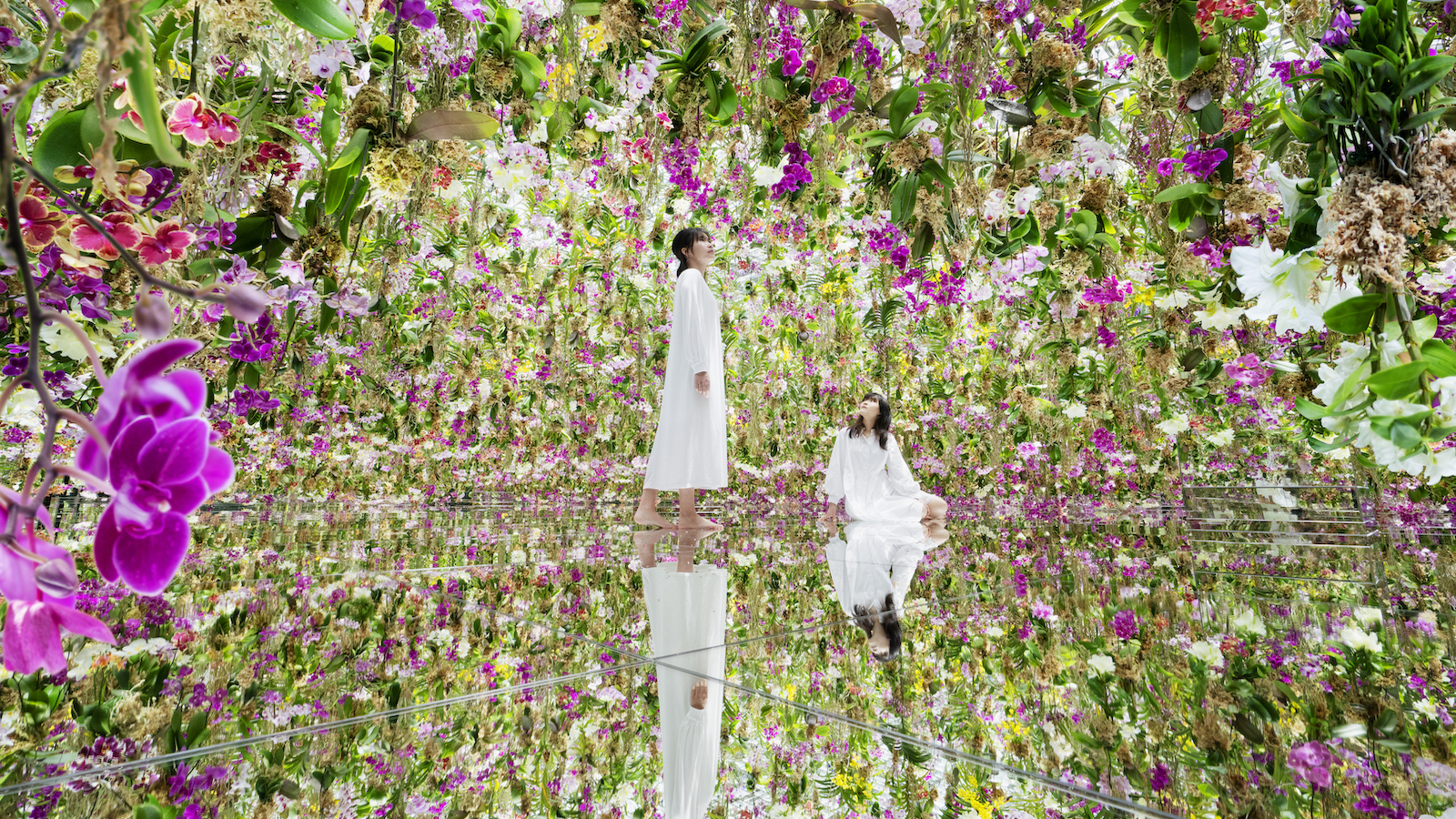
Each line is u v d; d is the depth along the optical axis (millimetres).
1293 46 1686
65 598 316
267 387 2188
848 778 627
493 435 4781
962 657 1009
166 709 750
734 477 4777
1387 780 603
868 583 1645
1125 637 1113
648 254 4066
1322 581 1638
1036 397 3844
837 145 2338
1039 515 3961
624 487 5055
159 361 323
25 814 516
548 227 4098
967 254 2262
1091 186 2162
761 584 1631
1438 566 1876
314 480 4145
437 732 725
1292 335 2250
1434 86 881
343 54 1376
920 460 4648
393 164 1392
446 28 1641
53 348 1280
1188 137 1788
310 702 792
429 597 1428
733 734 731
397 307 3275
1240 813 543
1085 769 637
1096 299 2721
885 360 4168
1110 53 2123
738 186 3148
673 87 2170
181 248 832
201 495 317
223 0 1078
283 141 1434
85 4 416
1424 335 784
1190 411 3121
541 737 719
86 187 801
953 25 1880
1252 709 784
